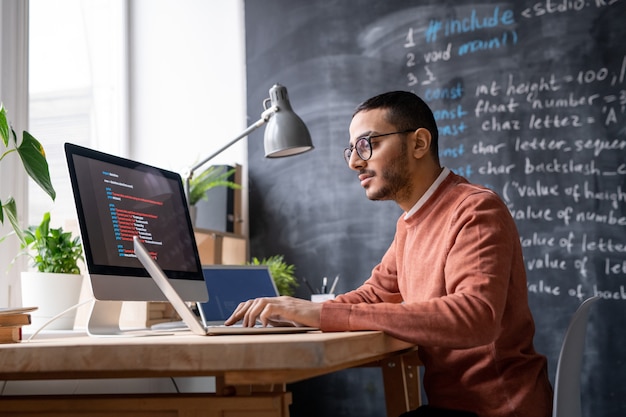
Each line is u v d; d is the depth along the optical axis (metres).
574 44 2.81
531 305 2.78
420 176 1.60
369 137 1.59
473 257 1.37
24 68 2.50
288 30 3.14
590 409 2.69
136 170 1.61
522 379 1.46
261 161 3.14
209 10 3.23
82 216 1.39
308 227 3.06
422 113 1.61
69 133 2.99
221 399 1.05
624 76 2.75
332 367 1.04
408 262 1.61
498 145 2.87
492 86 2.89
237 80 3.19
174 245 1.66
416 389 1.90
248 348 0.94
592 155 2.76
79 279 2.06
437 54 2.97
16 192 2.42
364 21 3.07
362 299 1.86
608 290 2.70
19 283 2.38
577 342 1.41
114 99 3.21
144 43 3.26
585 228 2.75
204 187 2.83
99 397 1.13
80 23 3.07
